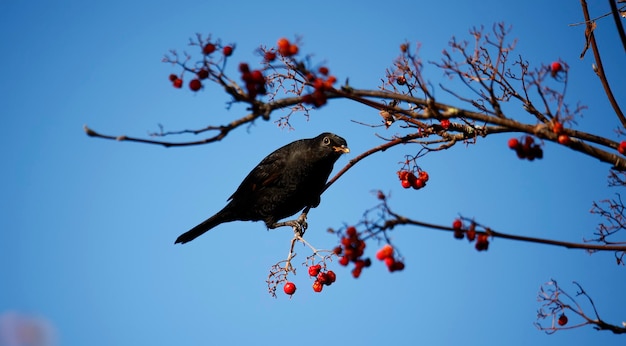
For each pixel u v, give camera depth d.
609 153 7.91
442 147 10.28
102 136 7.10
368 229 7.29
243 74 7.22
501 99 9.60
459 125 10.12
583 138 8.20
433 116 7.79
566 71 7.74
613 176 9.39
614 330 9.18
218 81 7.37
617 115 9.35
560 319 9.52
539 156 7.82
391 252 7.68
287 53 7.39
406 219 7.31
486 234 7.45
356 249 7.66
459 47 8.85
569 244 7.69
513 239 7.55
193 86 7.41
